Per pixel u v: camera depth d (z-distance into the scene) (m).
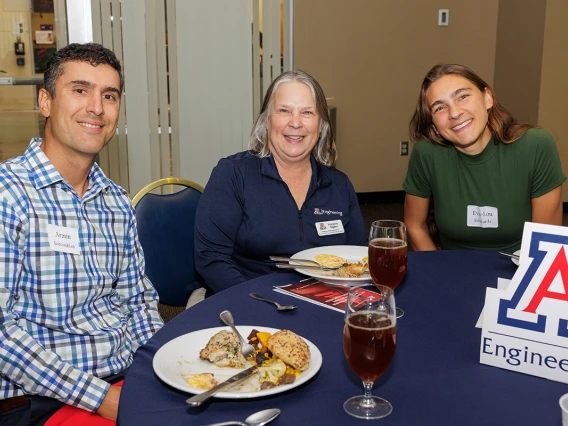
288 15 3.70
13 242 1.30
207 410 0.88
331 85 5.48
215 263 1.81
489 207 2.06
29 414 1.27
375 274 1.26
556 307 0.97
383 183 5.84
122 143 3.64
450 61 5.72
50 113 1.42
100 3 3.46
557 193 2.05
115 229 1.53
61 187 1.40
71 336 1.39
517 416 0.86
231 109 3.75
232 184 1.85
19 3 3.46
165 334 1.14
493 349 1.02
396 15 5.48
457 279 1.48
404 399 0.91
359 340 0.84
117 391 1.26
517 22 5.41
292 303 1.31
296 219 1.87
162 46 3.54
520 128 2.03
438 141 2.13
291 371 0.97
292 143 1.84
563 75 5.16
